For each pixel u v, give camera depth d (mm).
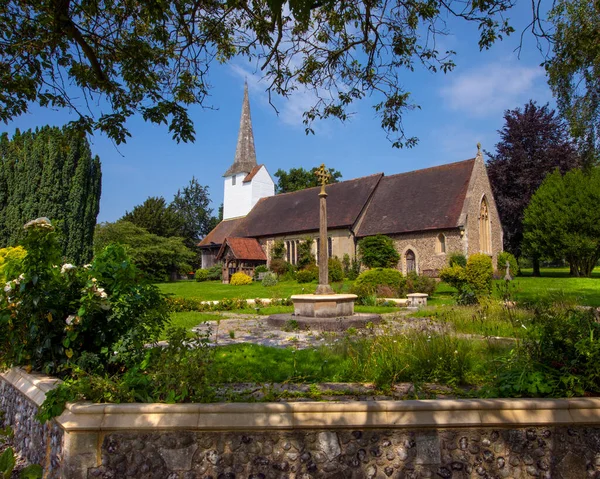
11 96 6254
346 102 7574
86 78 6574
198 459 3268
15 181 19953
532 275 34812
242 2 5934
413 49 6812
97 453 3293
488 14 5961
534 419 3318
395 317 12375
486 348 6363
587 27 8062
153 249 40594
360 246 31500
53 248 4941
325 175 12047
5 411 5176
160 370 3875
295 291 24562
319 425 3246
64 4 5324
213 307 16516
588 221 27797
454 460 3285
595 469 3320
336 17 6578
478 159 30766
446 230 27922
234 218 48125
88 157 20797
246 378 5352
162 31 6004
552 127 33844
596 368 3678
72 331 4438
